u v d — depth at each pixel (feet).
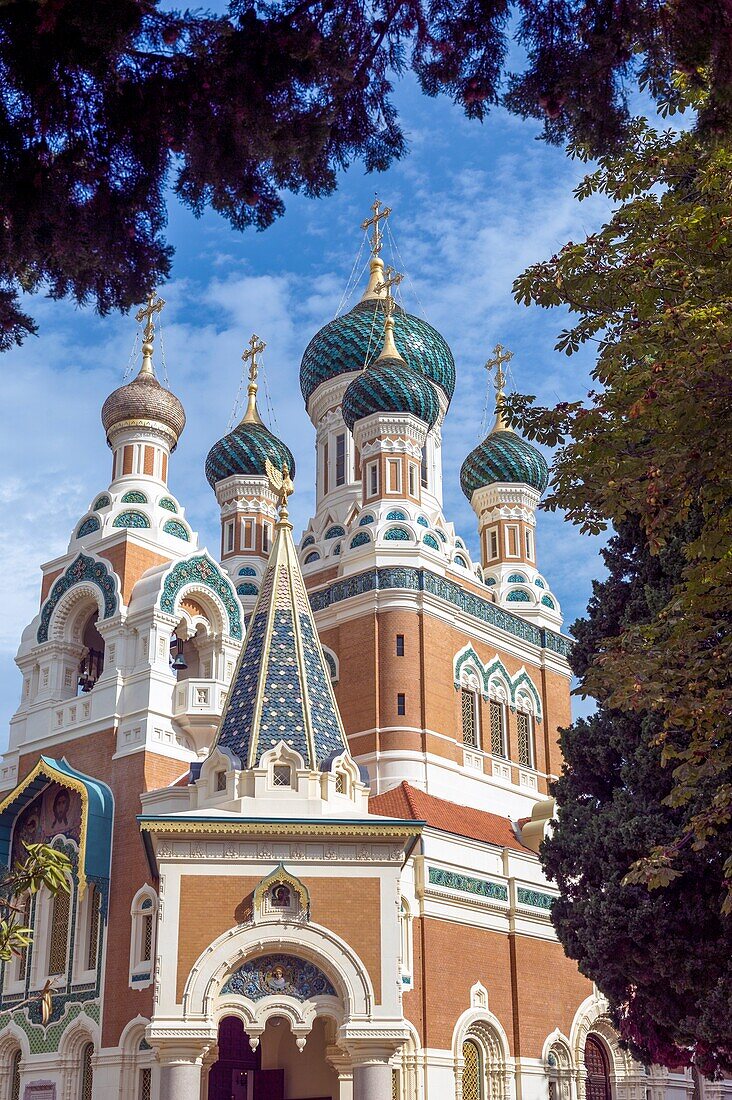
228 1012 72.49
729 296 58.70
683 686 62.85
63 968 119.34
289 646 86.12
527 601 167.84
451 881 117.70
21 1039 119.14
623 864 76.33
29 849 55.62
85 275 37.04
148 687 121.29
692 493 59.26
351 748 137.69
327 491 173.99
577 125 37.32
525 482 177.17
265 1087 102.37
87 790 116.78
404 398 156.76
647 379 58.39
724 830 70.90
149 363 149.07
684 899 73.87
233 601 132.26
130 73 33.17
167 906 74.08
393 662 138.82
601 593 88.58
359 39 34.55
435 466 176.24
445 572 152.56
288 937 73.77
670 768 76.64
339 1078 76.28
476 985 116.37
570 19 34.73
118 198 35.24
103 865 115.55
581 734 86.12
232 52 32.94
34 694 132.77
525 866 128.47
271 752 80.23
